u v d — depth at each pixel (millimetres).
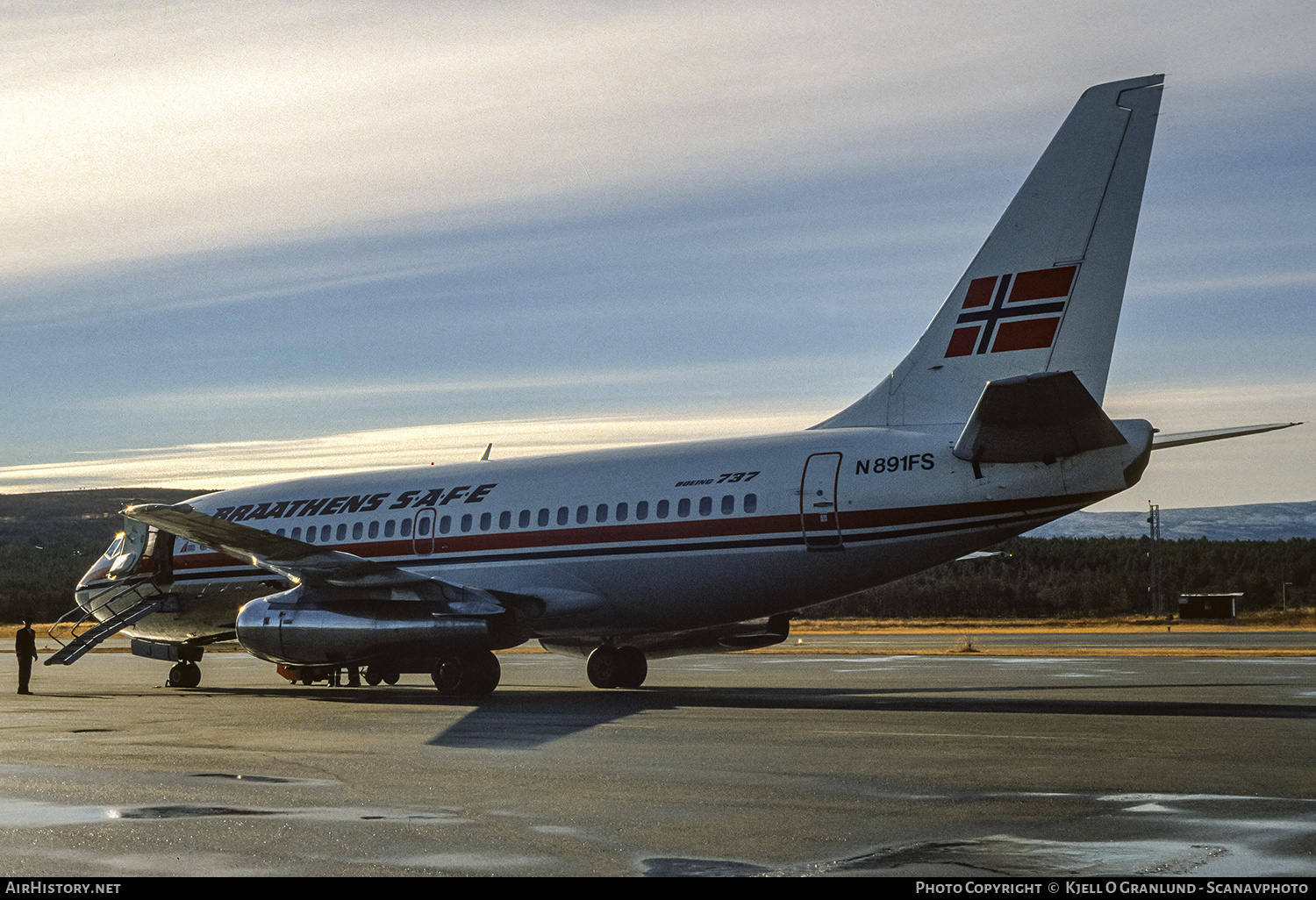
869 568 18266
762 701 18391
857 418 19484
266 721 15711
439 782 10195
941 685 21625
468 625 19562
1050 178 17625
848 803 9031
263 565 20641
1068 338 17344
